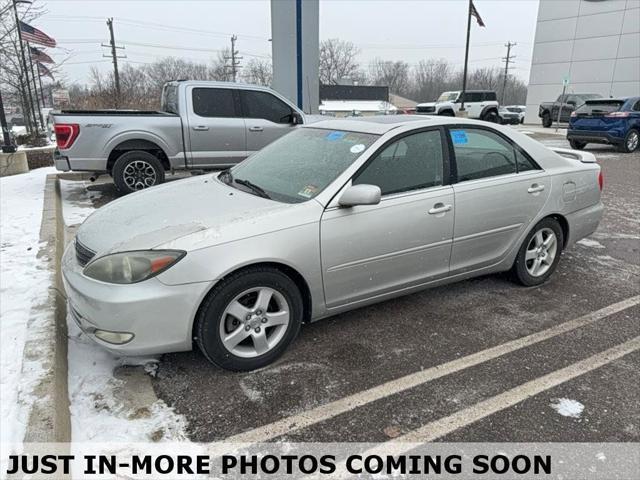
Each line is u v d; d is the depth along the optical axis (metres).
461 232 3.63
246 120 7.77
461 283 4.39
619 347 3.31
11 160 9.87
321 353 3.20
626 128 13.68
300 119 8.17
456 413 2.63
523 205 3.94
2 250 4.55
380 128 3.50
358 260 3.19
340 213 3.08
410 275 3.49
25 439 2.12
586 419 2.58
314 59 11.26
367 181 3.22
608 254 5.22
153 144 7.23
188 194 3.45
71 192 7.94
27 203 6.61
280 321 3.01
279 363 3.07
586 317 3.74
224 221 2.86
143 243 2.71
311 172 3.34
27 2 16.27
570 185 4.25
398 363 3.10
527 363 3.11
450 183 3.57
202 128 7.44
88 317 2.69
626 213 7.00
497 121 30.88
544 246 4.27
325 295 3.15
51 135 11.62
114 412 2.59
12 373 2.63
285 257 2.88
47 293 3.58
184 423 2.53
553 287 4.31
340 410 2.65
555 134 20.39
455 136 3.67
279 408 2.65
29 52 19.56
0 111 10.08
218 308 2.76
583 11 25.50
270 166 3.68
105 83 45.09
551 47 27.25
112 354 3.10
